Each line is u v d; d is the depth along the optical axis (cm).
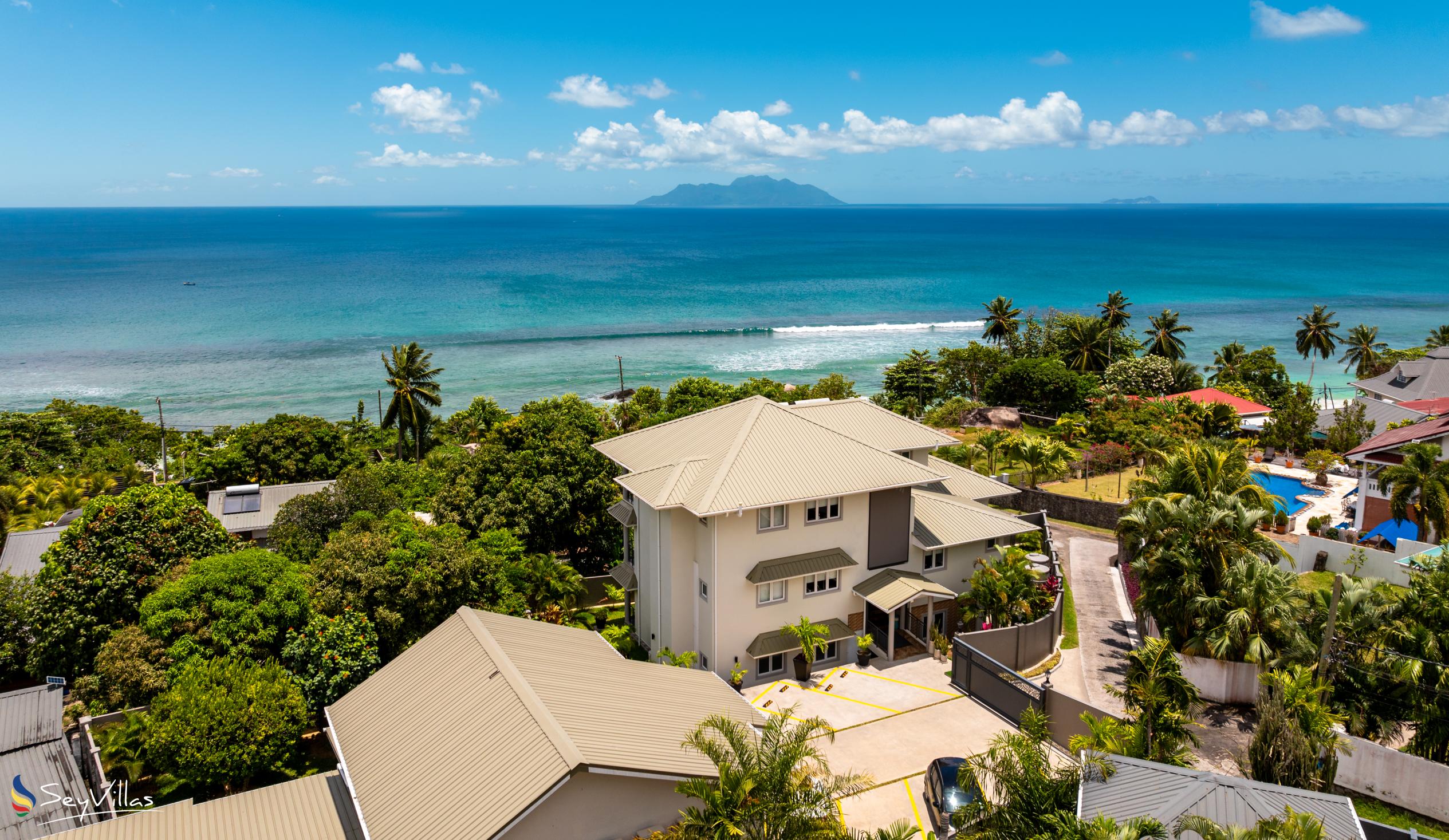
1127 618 4250
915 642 3938
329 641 3177
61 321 17612
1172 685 2570
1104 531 5688
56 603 3353
